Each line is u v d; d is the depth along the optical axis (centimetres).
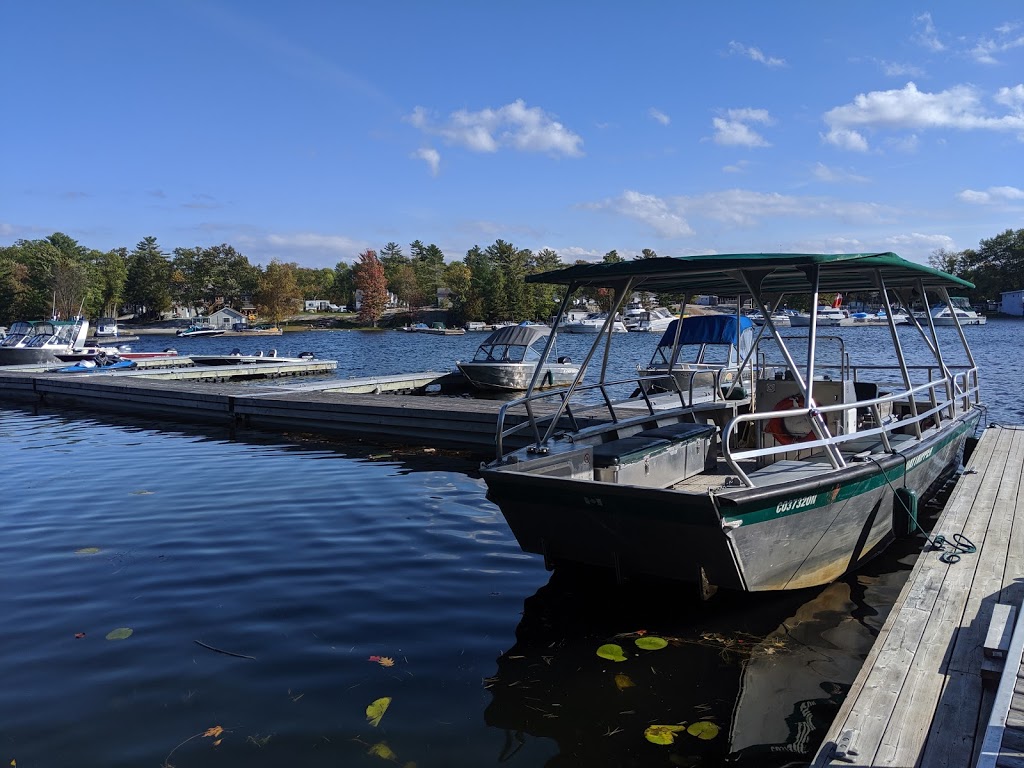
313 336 7506
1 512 845
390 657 483
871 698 370
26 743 381
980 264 9331
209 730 394
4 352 2889
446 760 369
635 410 1248
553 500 546
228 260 10238
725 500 479
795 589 589
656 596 593
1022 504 711
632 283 698
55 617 546
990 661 374
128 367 2788
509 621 544
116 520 811
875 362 2714
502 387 2203
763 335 920
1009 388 2066
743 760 374
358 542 732
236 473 1071
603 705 426
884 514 662
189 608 564
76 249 9481
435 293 11431
